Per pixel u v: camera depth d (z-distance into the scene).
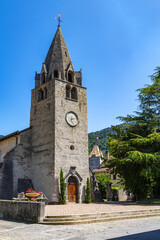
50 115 32.25
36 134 33.94
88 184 32.03
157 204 24.73
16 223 14.48
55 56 36.03
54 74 35.59
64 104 33.22
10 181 30.14
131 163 27.42
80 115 34.75
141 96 31.41
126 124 31.30
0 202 18.05
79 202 30.66
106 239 9.36
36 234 10.98
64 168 30.56
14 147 32.28
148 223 14.00
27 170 32.62
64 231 11.68
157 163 25.72
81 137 33.88
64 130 32.09
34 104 35.97
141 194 31.17
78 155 32.69
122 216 16.38
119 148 29.08
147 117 31.14
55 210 19.52
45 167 30.89
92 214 15.58
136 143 27.97
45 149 31.64
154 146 28.67
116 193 44.66
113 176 54.25
